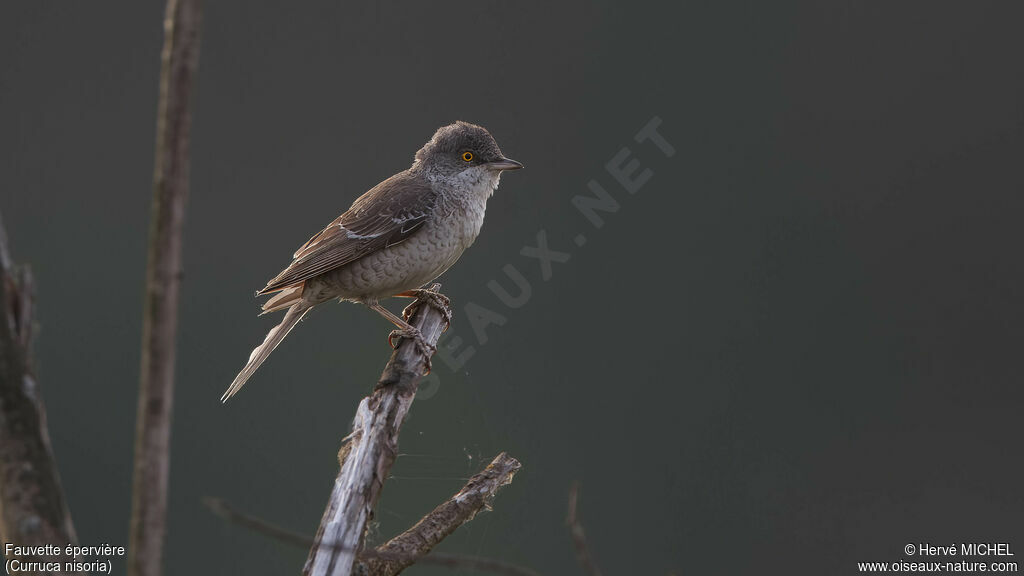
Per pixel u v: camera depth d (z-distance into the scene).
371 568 6.21
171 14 3.30
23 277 4.26
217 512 3.60
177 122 3.31
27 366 4.21
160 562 3.40
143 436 3.38
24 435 4.12
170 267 3.35
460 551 15.72
